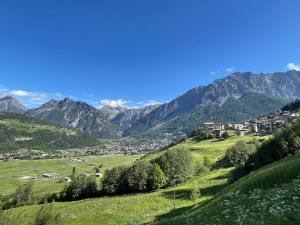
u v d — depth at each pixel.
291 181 43.78
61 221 75.88
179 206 103.00
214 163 194.12
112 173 177.25
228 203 45.22
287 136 110.62
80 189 185.50
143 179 166.38
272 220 34.41
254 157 119.75
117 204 123.50
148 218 96.31
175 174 172.12
